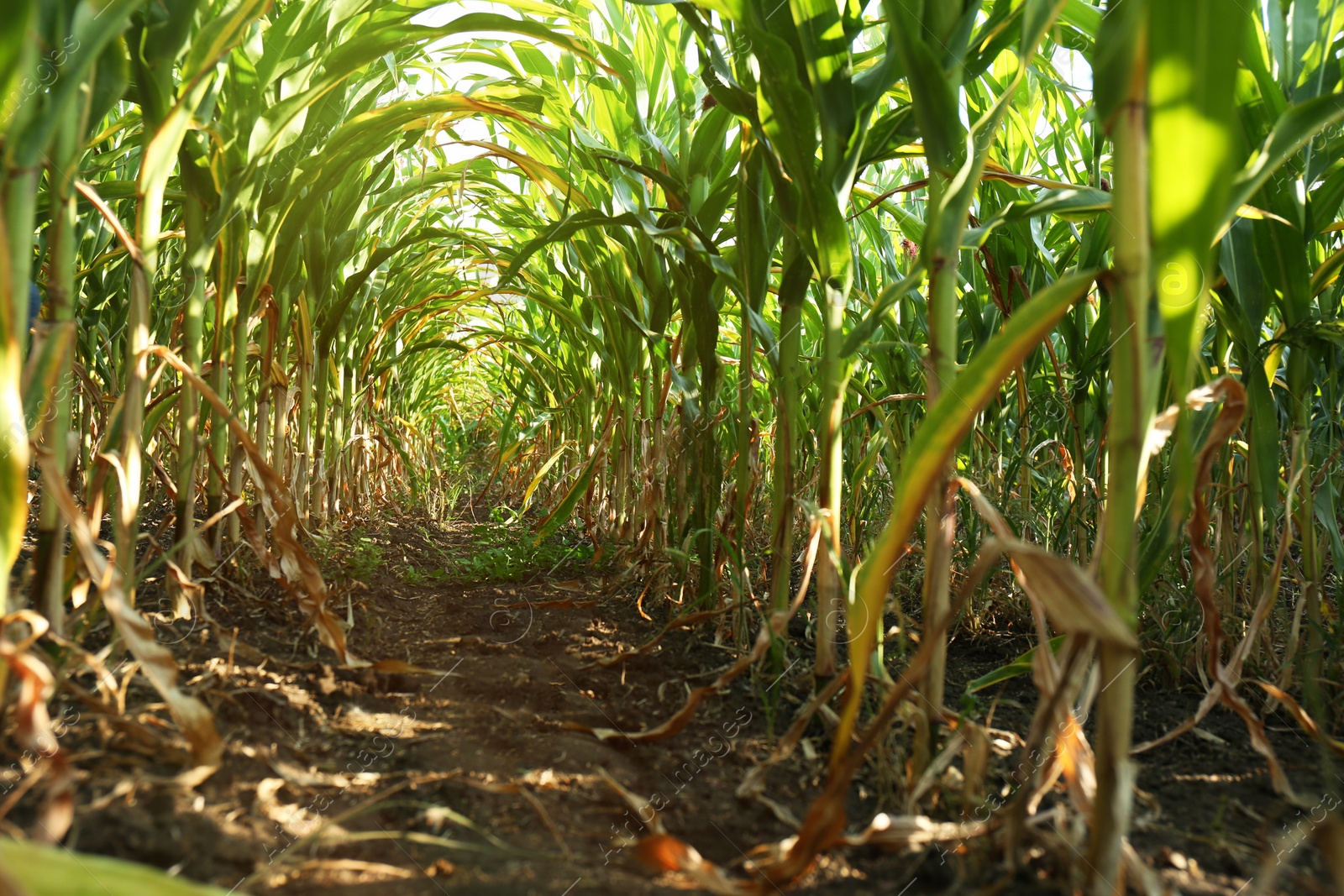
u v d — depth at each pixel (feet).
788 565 5.00
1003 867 2.85
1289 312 4.81
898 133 4.46
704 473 6.53
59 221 3.40
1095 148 5.94
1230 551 5.51
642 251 7.86
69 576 3.94
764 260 5.55
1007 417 7.82
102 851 2.54
